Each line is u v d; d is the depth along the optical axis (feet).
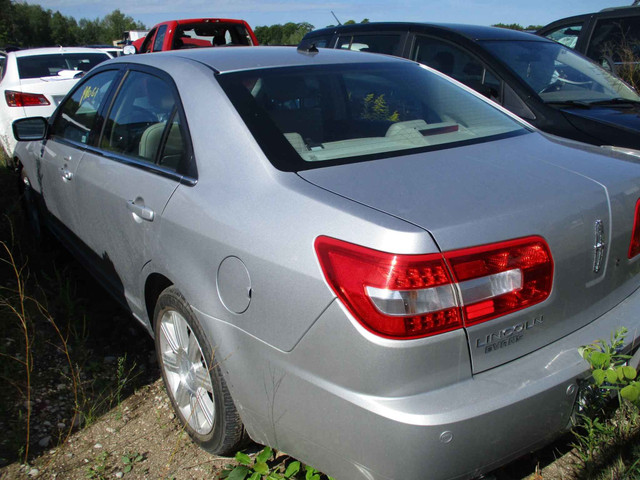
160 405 9.38
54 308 12.08
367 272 5.67
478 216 5.96
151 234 8.39
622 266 7.19
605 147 8.96
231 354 6.98
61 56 28.07
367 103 8.98
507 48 16.96
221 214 7.10
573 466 7.61
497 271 5.87
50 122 13.53
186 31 37.24
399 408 5.60
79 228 11.63
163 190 8.23
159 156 8.77
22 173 15.84
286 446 6.79
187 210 7.62
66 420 9.02
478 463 5.90
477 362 5.90
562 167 7.44
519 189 6.62
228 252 6.86
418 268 5.57
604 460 7.27
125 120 10.10
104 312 12.46
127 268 9.61
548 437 6.40
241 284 6.71
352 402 5.79
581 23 23.32
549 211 6.32
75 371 10.16
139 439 8.62
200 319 7.39
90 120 11.40
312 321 5.99
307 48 10.27
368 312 5.64
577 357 6.34
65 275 14.11
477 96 10.23
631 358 7.00
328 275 5.88
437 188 6.54
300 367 6.19
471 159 7.55
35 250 15.08
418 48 18.65
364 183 6.67
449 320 5.65
